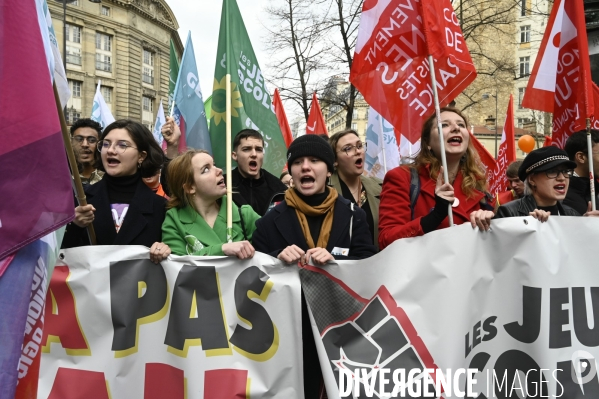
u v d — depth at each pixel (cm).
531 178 324
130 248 277
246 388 264
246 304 271
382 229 310
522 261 273
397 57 322
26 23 207
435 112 313
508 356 270
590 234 278
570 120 352
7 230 199
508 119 716
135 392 270
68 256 275
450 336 263
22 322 207
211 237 307
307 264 273
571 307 273
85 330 272
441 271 268
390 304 267
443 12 318
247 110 432
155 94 4634
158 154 335
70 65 3944
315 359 281
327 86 1559
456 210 314
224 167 424
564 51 356
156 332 273
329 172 309
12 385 200
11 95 203
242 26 420
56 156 207
